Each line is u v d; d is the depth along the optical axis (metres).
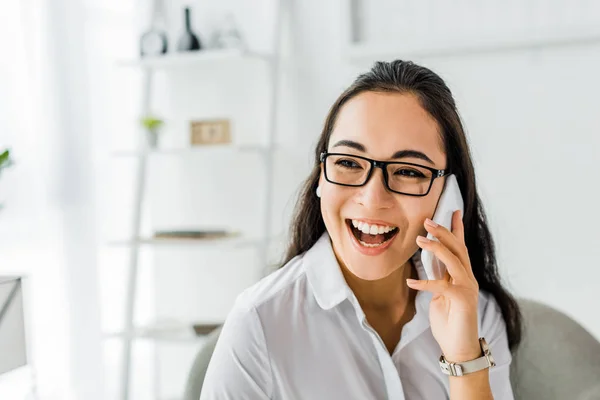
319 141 1.04
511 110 2.12
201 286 2.63
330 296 0.99
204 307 2.64
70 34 2.48
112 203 2.70
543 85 2.07
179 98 2.62
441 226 0.91
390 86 0.91
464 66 2.16
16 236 2.34
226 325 1.01
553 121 2.07
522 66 2.09
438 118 0.92
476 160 2.17
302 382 0.98
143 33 2.49
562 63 2.04
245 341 0.97
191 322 2.55
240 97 2.53
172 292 2.68
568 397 1.24
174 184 2.66
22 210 2.37
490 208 2.17
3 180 2.30
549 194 2.10
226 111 2.56
